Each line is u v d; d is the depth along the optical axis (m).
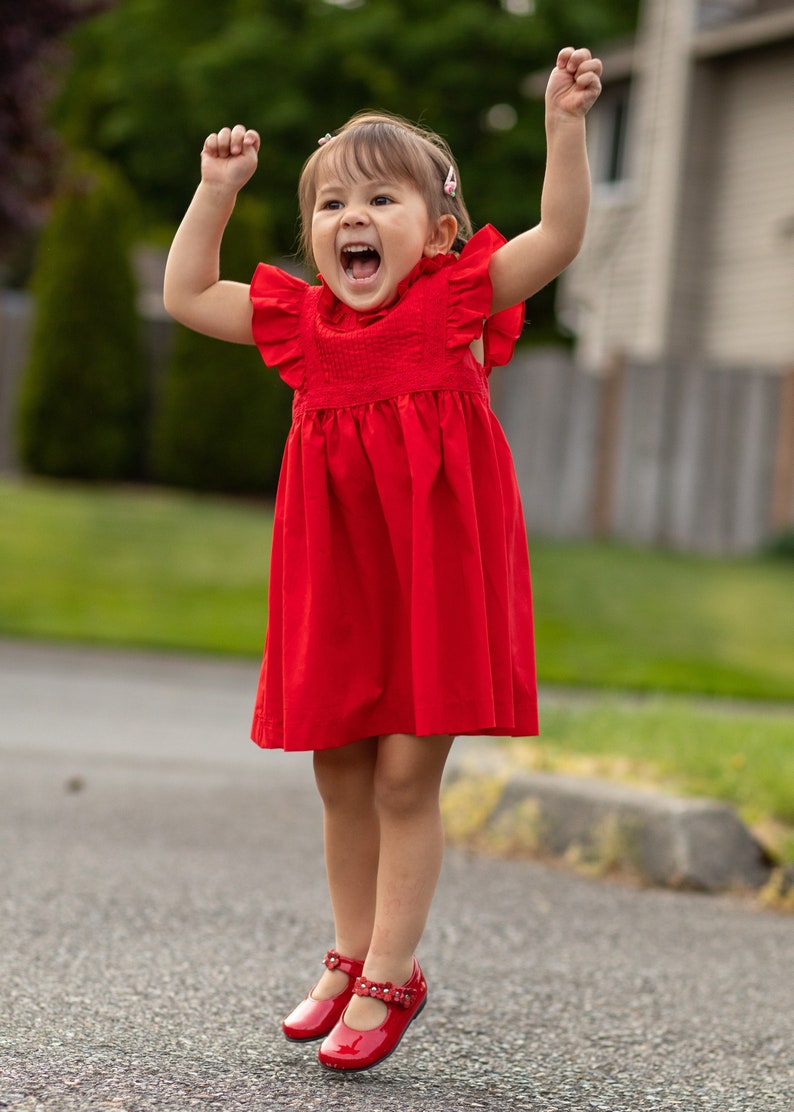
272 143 30.11
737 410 15.62
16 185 14.62
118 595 12.03
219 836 4.99
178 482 17.45
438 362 2.83
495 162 30.44
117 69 31.70
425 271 2.89
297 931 3.80
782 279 18.66
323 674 2.79
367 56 30.03
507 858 4.91
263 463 17.56
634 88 20.86
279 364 2.94
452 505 2.80
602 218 21.09
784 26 18.12
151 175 31.38
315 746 2.78
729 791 5.00
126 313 17.56
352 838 2.96
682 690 10.02
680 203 19.75
